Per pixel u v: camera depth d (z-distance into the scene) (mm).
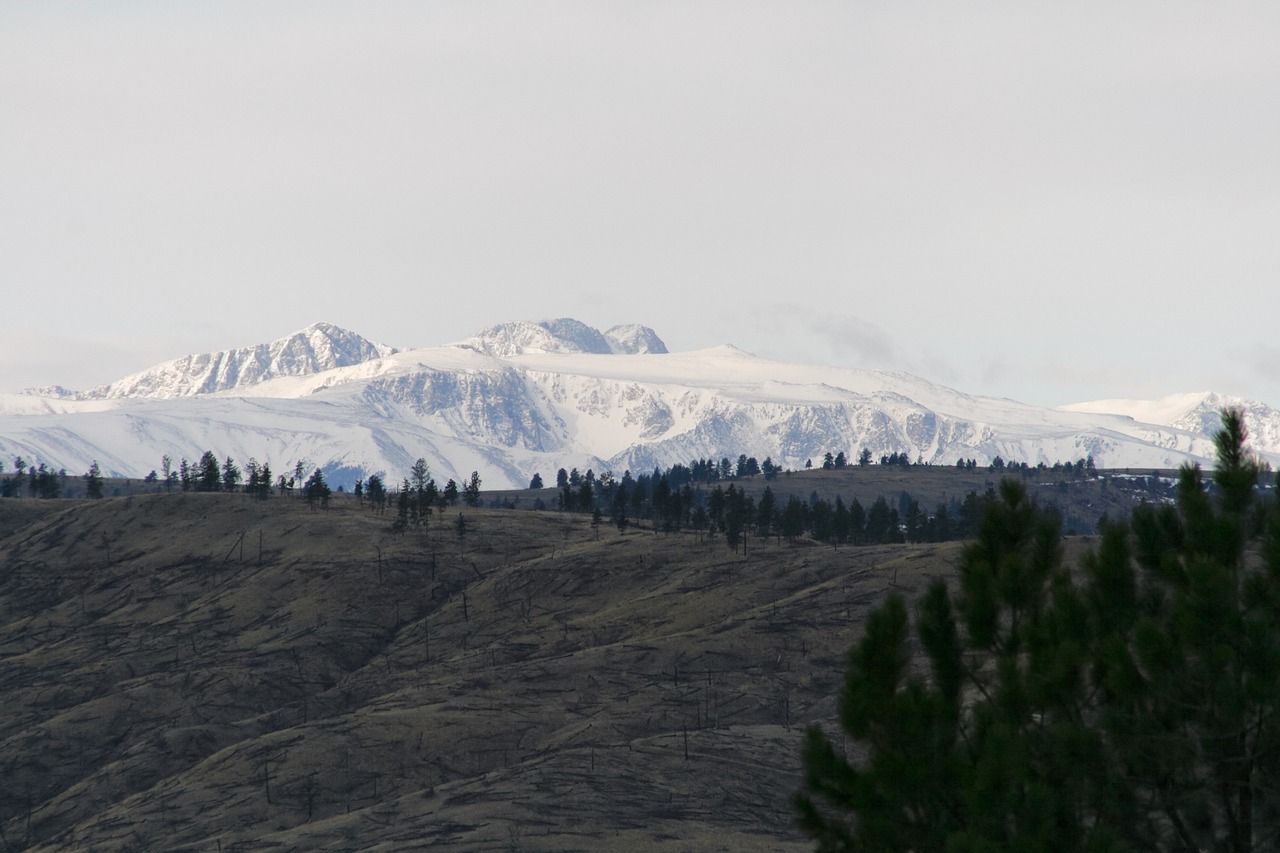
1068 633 128625
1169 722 122812
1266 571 124188
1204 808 122500
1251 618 121500
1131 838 122188
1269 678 119125
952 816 123250
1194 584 123000
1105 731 123000
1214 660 120438
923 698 126625
